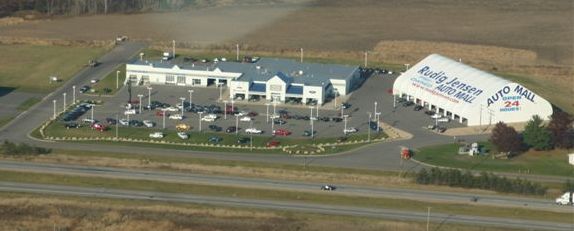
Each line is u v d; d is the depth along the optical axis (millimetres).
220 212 154875
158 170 175875
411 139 199250
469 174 171375
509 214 157750
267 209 157125
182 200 160500
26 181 167875
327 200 162250
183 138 197500
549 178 177750
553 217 157000
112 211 154875
